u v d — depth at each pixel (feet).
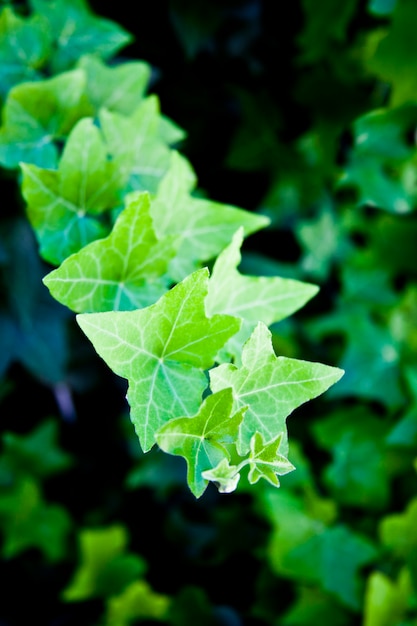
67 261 1.15
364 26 1.90
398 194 2.00
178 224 1.29
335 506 2.10
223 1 1.99
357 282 2.27
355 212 2.26
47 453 2.38
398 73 1.54
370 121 1.67
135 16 1.95
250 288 1.22
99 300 1.19
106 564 2.33
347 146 2.09
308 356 2.37
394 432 1.98
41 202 1.25
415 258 2.23
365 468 2.15
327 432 2.20
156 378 1.11
